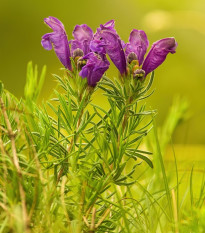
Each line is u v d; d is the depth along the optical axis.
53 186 0.77
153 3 1.78
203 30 1.56
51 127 0.80
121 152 0.78
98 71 0.79
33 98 0.86
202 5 1.82
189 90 2.50
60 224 0.75
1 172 0.77
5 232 0.74
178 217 0.80
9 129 0.75
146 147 0.97
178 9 1.77
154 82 2.47
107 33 0.78
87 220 0.78
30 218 0.74
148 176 0.93
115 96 0.80
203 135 1.78
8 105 0.81
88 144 0.80
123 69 0.79
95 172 0.80
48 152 0.78
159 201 0.85
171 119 1.01
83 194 0.77
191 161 0.94
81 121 0.80
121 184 0.79
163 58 0.80
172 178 0.91
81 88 0.80
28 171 0.77
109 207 0.78
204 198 0.82
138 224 0.79
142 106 0.81
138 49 0.80
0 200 0.76
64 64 0.81
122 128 0.80
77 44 0.80
